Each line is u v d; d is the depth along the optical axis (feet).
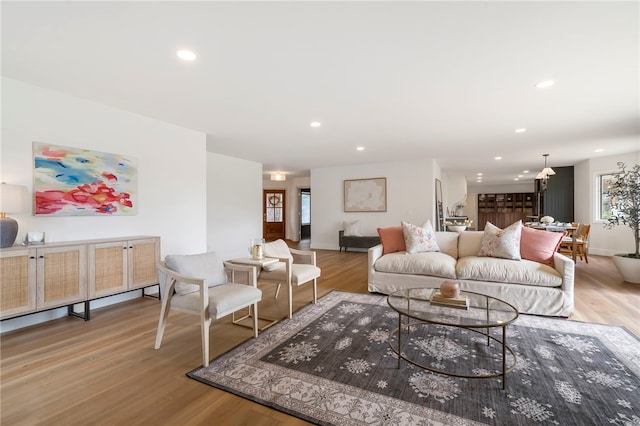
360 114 11.95
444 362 7.03
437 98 10.28
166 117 12.39
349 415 5.28
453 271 11.04
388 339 8.25
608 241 21.52
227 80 8.82
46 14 5.77
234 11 5.71
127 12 5.72
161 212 12.87
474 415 5.24
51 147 9.58
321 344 7.97
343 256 22.77
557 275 9.83
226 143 17.06
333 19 5.99
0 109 8.60
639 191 14.40
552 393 5.82
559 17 5.93
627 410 5.31
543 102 10.64
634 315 9.87
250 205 23.22
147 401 5.64
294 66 7.98
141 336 8.49
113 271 10.18
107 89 9.50
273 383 6.22
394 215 24.13
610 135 15.34
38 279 8.43
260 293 8.42
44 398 5.70
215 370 6.71
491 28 6.31
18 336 8.45
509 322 6.32
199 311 7.04
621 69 8.15
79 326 9.19
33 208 9.23
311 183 27.35
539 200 30.68
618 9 5.67
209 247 19.97
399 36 6.61
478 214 45.80
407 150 19.29
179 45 6.93
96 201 10.71
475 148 18.63
